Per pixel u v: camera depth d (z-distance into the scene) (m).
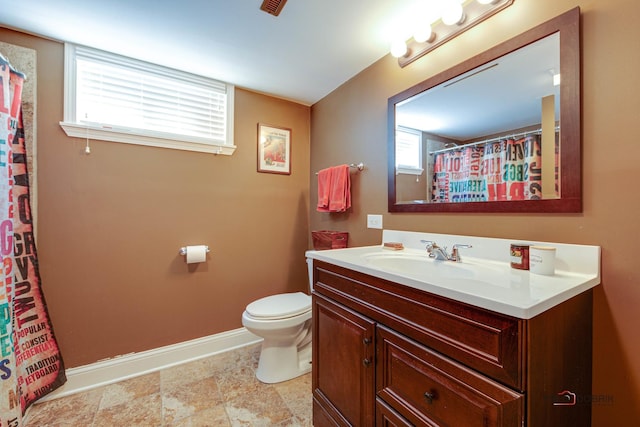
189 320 2.02
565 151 0.97
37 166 1.54
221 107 2.14
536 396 0.64
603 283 0.89
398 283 0.92
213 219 2.10
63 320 1.62
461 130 1.31
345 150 2.07
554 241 1.01
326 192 2.10
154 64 1.87
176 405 1.52
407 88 1.58
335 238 2.00
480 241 1.22
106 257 1.74
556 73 0.99
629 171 0.84
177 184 1.97
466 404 0.72
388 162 1.68
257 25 1.46
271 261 2.36
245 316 1.73
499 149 1.17
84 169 1.68
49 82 1.58
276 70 1.93
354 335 1.11
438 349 0.79
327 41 1.60
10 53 1.48
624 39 0.85
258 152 2.29
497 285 0.79
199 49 1.70
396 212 1.64
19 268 1.45
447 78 1.35
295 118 2.47
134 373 1.81
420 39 1.42
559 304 0.73
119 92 1.80
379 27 1.47
